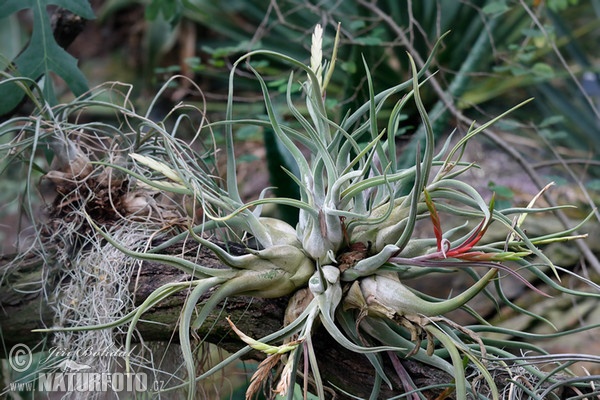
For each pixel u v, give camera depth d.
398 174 0.71
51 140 0.84
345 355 0.76
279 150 1.01
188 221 0.77
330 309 0.71
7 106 0.92
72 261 0.80
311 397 0.87
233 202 0.76
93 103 0.82
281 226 0.76
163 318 0.77
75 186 0.83
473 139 1.66
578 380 0.74
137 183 0.83
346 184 0.74
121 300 0.76
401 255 0.74
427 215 0.75
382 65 1.64
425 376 0.76
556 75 1.69
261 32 1.49
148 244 0.77
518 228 0.71
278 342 0.74
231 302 0.77
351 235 0.74
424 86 1.64
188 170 0.75
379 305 0.71
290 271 0.73
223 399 0.93
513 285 1.42
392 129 0.72
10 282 0.81
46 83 0.95
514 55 1.49
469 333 0.69
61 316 0.79
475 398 0.72
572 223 1.50
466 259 0.69
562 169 1.60
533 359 0.77
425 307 0.70
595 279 1.41
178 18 1.37
